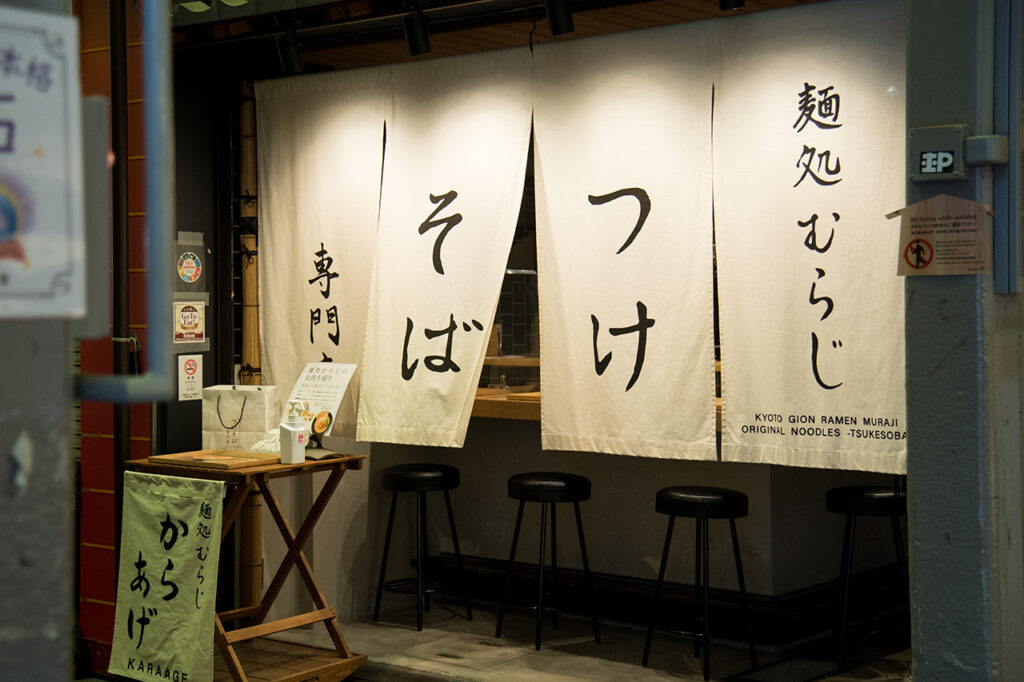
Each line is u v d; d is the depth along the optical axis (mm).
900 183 4344
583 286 5148
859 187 4438
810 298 4562
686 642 5723
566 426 5211
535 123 5297
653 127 4957
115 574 5672
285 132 6074
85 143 1399
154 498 4988
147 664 4949
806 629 5648
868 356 4422
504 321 6422
